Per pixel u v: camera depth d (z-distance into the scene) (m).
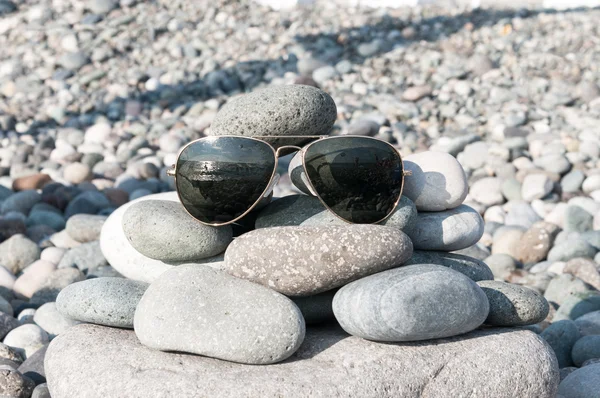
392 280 0.57
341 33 2.04
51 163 1.45
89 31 2.04
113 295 0.62
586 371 0.67
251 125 0.64
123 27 2.06
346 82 1.78
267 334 0.56
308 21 2.12
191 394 0.54
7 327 0.81
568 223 1.09
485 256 1.00
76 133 1.59
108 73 1.88
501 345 0.59
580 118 1.55
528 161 1.33
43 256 1.00
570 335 0.76
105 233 0.68
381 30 2.07
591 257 0.98
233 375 0.55
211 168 0.62
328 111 0.66
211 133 0.67
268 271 0.59
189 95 1.80
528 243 1.01
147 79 1.87
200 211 0.63
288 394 0.54
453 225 0.66
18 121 1.70
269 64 1.90
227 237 0.64
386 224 0.63
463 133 1.51
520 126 1.53
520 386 0.58
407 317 0.56
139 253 0.66
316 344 0.59
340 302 0.58
